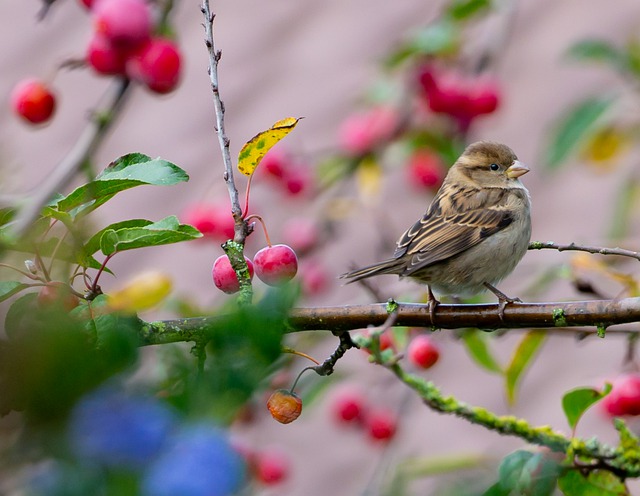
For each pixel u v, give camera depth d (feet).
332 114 50.80
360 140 39.70
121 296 16.53
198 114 54.54
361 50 54.54
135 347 10.04
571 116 36.27
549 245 21.62
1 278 15.11
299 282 11.17
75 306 15.84
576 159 41.39
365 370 35.70
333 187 39.99
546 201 46.78
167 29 21.06
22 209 16.39
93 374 8.93
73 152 18.26
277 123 18.45
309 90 53.36
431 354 26.63
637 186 38.42
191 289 44.52
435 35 37.76
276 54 56.90
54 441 8.50
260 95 54.54
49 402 8.68
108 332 10.21
